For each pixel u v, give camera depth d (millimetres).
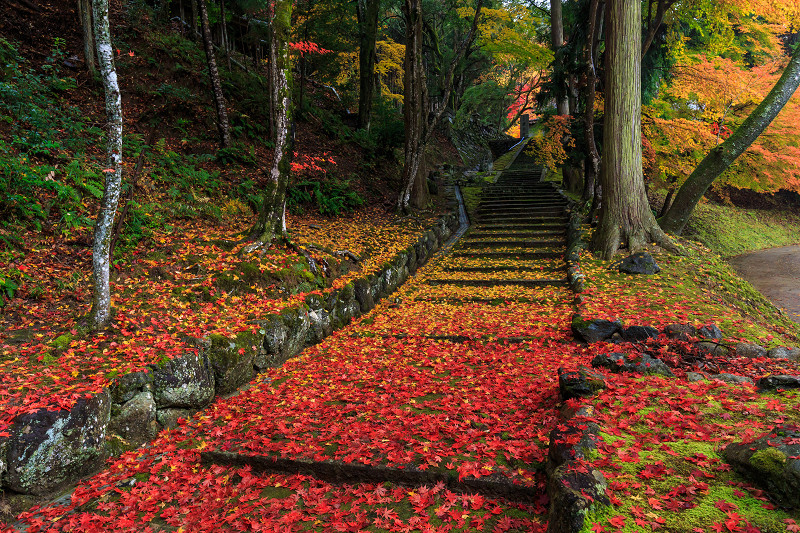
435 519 2789
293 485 3332
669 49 14773
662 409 3320
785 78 9016
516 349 6055
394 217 12812
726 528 2049
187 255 6695
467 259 11750
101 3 4297
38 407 3271
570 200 15492
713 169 9734
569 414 3311
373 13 16656
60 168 6832
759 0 12398
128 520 3002
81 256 5824
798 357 4824
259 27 15055
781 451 2322
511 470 3053
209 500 3227
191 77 11797
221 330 5148
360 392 4828
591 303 7059
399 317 8062
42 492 3221
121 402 3842
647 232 9445
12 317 4664
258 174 10844
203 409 4602
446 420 3904
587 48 11273
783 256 15414
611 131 9508
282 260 7230
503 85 32594
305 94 16609
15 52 8359
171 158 9109
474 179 19875
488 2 17453
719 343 5035
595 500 2229
